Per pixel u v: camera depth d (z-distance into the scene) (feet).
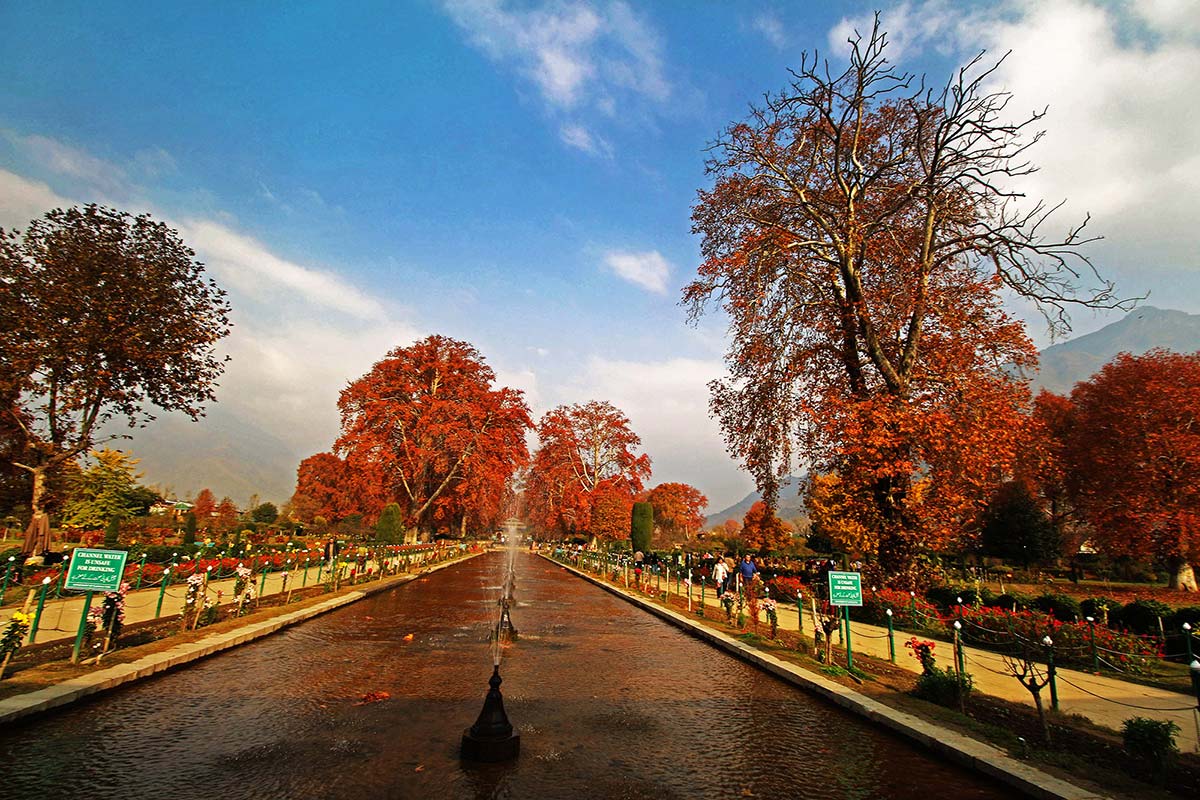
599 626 50.65
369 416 127.95
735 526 302.25
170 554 71.26
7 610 39.34
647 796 16.97
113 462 95.86
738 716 25.39
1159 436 103.30
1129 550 107.76
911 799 17.26
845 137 63.93
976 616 42.16
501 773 18.17
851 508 53.21
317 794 16.24
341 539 124.77
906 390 54.39
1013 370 52.80
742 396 65.05
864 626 50.21
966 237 56.49
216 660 31.68
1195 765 19.15
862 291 58.08
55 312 58.65
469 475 137.69
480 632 44.34
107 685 24.54
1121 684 31.09
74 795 15.61
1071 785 17.21
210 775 17.26
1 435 63.21
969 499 50.14
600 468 178.50
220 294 69.46
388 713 23.82
